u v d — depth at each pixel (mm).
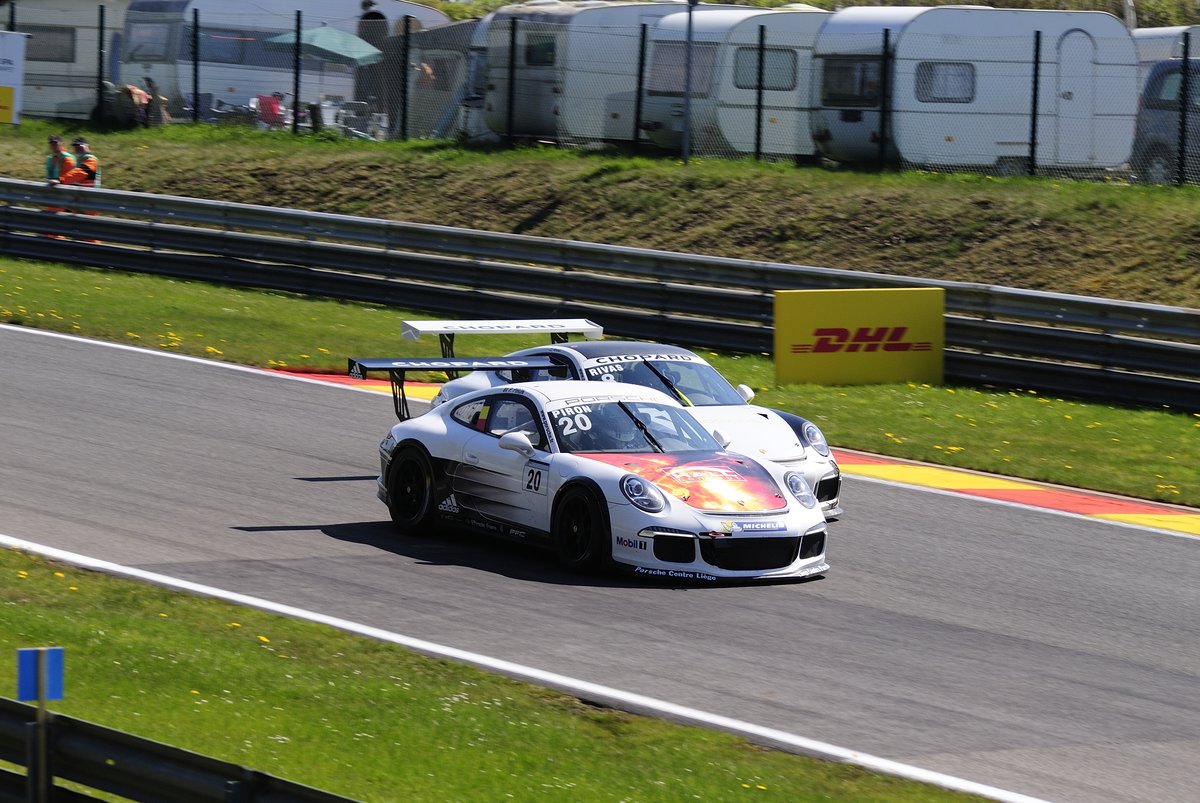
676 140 105250
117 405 55062
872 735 25203
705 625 31672
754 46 102812
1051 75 94188
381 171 109438
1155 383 61562
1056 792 22812
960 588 36531
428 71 120062
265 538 38156
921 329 66562
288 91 124625
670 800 21344
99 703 24328
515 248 78875
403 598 32812
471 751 23203
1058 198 88500
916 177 94625
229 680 26062
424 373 66438
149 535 37500
